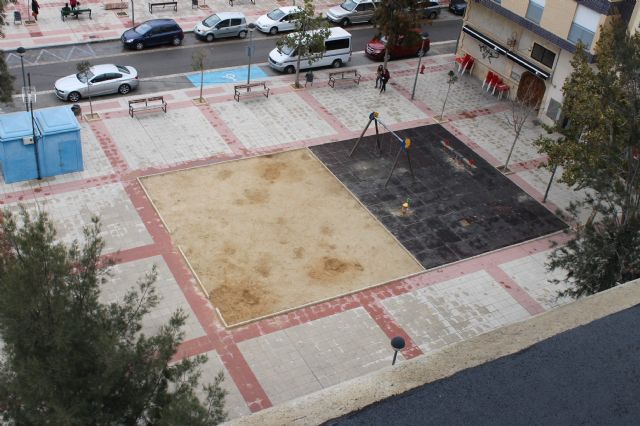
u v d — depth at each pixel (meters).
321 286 22.27
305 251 23.78
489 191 28.42
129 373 10.95
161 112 31.14
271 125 31.31
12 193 24.75
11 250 10.98
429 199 27.41
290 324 20.61
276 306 21.22
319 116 32.59
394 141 31.25
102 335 10.18
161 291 21.20
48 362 9.84
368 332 20.69
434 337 20.80
